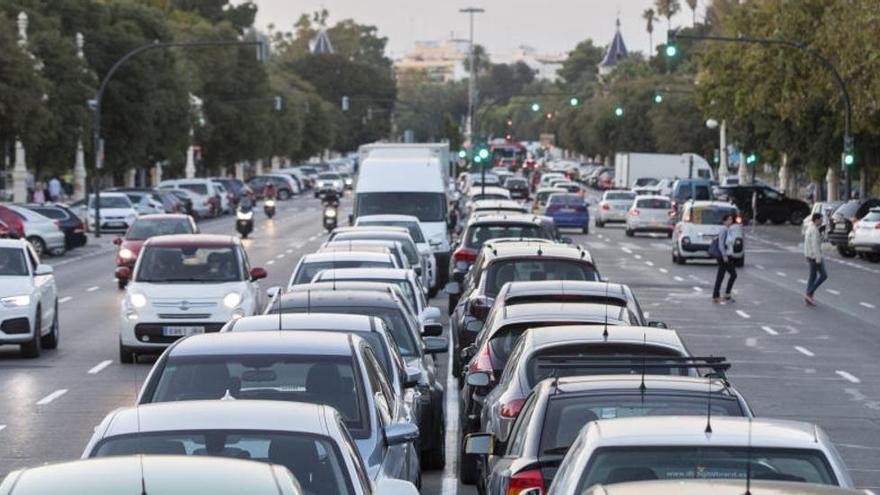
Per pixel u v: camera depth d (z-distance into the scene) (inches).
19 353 2561.5
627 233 6422.2
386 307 1576.0
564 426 948.6
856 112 5708.7
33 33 7278.5
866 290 3932.1
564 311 1464.1
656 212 6323.8
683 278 4254.4
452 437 1742.1
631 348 1193.4
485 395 1445.6
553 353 1195.9
